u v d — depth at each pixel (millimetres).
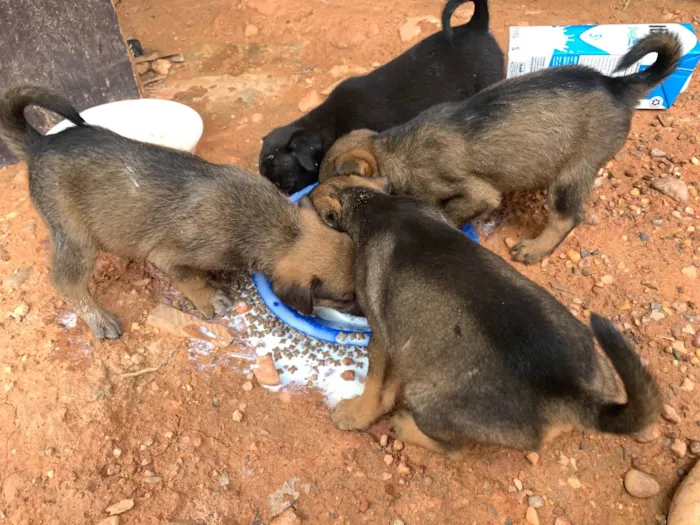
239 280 535
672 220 542
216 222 451
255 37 843
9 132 439
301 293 433
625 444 408
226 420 438
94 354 471
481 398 323
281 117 726
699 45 624
